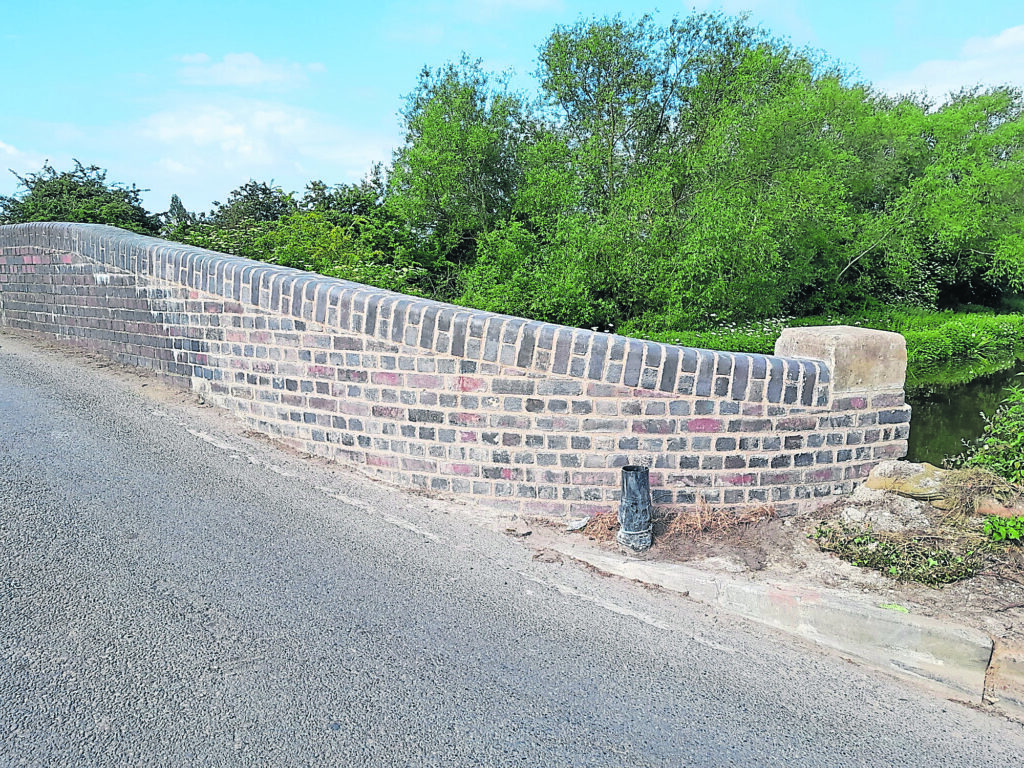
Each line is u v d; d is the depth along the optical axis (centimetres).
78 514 421
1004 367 1327
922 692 328
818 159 1755
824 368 468
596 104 1697
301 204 1859
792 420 466
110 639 311
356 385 516
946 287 2528
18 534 391
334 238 1102
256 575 375
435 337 479
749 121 1559
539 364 460
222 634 321
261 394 576
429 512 471
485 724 278
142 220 1538
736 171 1559
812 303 2041
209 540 407
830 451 477
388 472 513
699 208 1444
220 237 1080
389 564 400
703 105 1706
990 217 2167
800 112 1652
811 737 286
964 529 434
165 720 266
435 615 354
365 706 283
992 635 339
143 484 471
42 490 446
